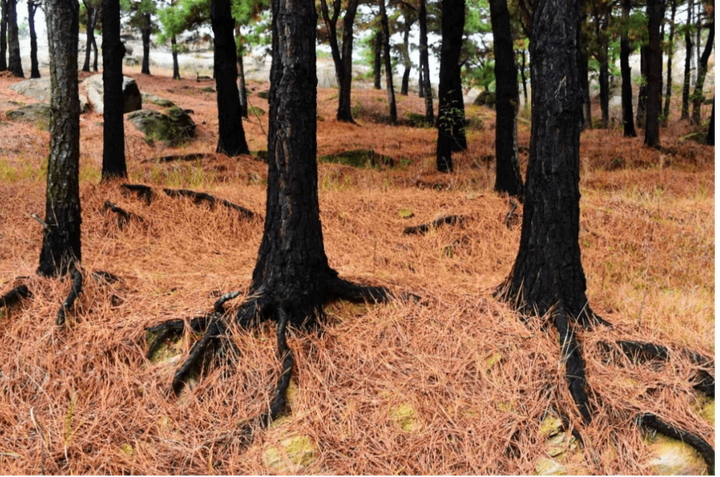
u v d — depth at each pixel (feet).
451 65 39.73
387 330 12.57
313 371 11.38
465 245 21.39
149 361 11.34
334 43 70.95
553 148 12.68
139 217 20.99
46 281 13.21
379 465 9.64
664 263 20.20
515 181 28.73
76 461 9.32
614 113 98.94
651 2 55.47
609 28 54.95
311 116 12.71
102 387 10.78
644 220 23.82
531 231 13.10
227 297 12.03
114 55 25.75
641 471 9.70
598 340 12.21
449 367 11.57
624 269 19.31
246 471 9.37
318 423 10.28
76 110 13.85
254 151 40.88
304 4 12.39
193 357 11.21
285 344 11.55
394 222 23.41
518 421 10.41
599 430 10.35
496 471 9.61
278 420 10.37
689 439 10.02
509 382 11.23
